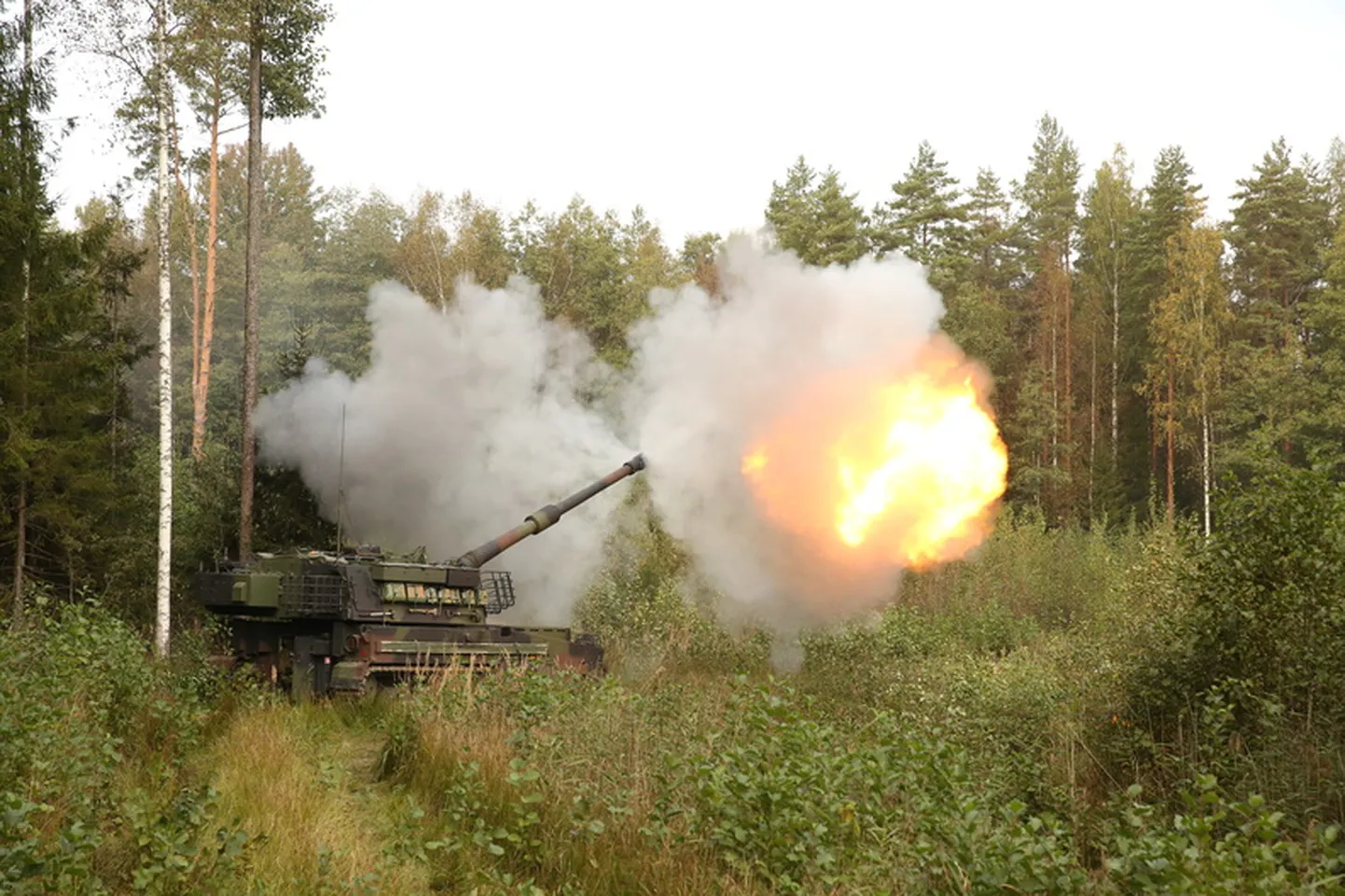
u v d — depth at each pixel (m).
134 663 15.28
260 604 20.06
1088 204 61.19
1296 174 57.03
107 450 27.77
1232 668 11.65
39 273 23.53
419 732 13.30
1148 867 7.52
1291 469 11.57
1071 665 15.77
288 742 14.67
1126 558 30.66
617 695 13.13
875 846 9.01
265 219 55.44
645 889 8.85
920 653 23.36
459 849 9.88
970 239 55.53
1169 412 47.03
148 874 8.12
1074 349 53.00
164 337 24.14
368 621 19.94
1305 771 9.91
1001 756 12.24
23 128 24.02
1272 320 51.25
